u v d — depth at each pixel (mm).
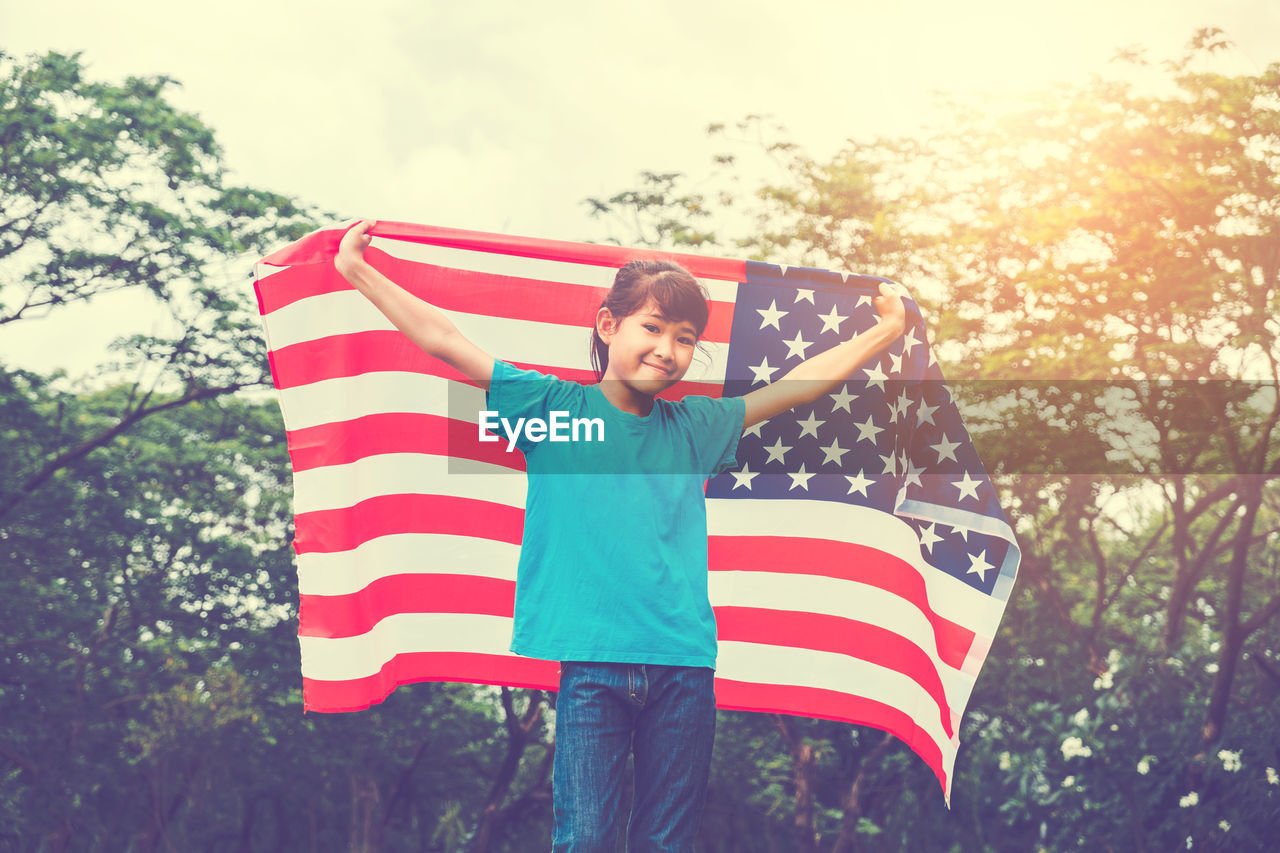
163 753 28094
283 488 28094
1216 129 19578
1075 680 23609
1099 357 19094
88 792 25953
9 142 21734
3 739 24297
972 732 24688
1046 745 16906
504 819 30922
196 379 24312
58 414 24094
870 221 22047
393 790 32281
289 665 26516
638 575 3027
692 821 2949
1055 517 24188
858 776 27359
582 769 2896
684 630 2994
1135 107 20016
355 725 27828
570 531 3090
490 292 4105
